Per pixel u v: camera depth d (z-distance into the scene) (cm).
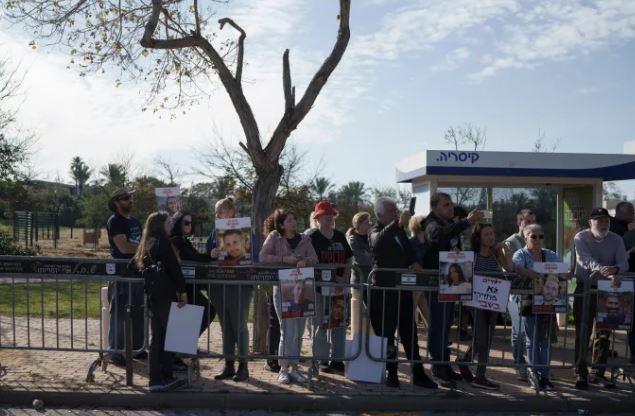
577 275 694
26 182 2894
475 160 964
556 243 1057
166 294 621
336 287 678
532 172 974
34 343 820
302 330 681
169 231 692
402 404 621
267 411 613
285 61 841
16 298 1287
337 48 842
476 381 671
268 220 721
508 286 648
